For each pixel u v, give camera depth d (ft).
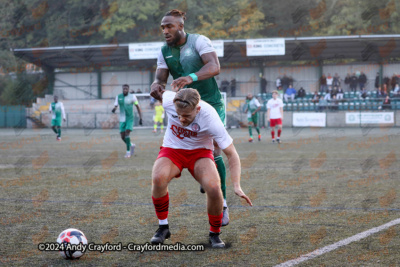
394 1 176.55
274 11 192.13
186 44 20.20
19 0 194.18
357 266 14.29
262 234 18.56
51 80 171.32
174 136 17.26
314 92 150.30
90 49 146.72
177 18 19.92
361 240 17.35
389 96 141.28
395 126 130.82
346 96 143.02
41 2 192.24
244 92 160.04
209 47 19.97
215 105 21.36
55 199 26.81
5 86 181.47
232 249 16.49
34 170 41.57
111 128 153.69
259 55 139.33
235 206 24.45
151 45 140.36
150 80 168.25
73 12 193.98
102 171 40.57
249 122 80.69
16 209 23.84
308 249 16.29
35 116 162.30
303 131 117.91
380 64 151.53
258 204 24.94
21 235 18.54
